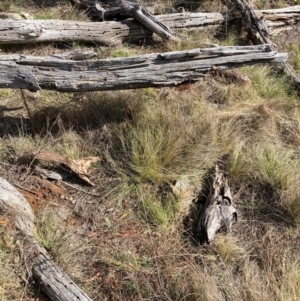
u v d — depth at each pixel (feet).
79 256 10.35
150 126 13.14
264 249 10.71
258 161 12.62
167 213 11.32
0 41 17.08
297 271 9.87
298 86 16.39
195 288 9.46
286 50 19.03
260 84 16.31
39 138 13.20
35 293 9.45
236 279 10.00
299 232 11.13
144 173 11.96
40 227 10.80
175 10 21.15
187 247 10.71
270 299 9.40
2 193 10.71
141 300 9.55
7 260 9.77
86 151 13.00
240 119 14.23
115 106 14.01
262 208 11.76
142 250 10.57
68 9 20.92
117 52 17.67
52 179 12.14
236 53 13.00
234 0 19.43
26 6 21.35
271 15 19.97
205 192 12.04
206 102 15.37
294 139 13.75
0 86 12.44
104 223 11.16
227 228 10.92
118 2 20.56
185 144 12.76
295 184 11.89
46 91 15.23
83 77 12.59
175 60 12.78
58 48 18.16
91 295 9.66
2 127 13.56
